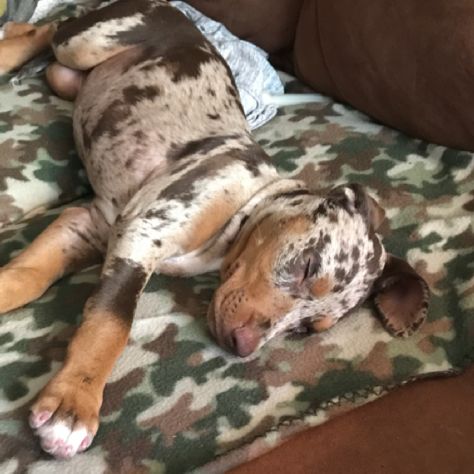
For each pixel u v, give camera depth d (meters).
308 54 0.60
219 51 0.57
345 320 0.42
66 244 0.42
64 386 0.33
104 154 0.46
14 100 0.53
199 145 0.44
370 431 0.35
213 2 0.63
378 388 0.37
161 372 0.37
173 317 0.40
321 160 0.53
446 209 0.49
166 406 0.35
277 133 0.55
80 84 0.53
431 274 0.45
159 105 0.47
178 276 0.43
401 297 0.42
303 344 0.40
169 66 0.48
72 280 0.42
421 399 0.37
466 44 0.49
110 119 0.47
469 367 0.39
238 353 0.38
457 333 0.41
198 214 0.41
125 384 0.36
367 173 0.52
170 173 0.43
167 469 0.33
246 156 0.44
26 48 0.56
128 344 0.38
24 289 0.39
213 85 0.49
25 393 0.34
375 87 0.55
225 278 0.41
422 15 0.51
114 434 0.34
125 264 0.39
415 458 0.34
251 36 0.64
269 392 0.37
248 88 0.56
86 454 0.32
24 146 0.48
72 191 0.48
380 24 0.54
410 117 0.54
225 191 0.42
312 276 0.39
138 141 0.45
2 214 0.45
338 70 0.57
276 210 0.42
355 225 0.40
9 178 0.46
